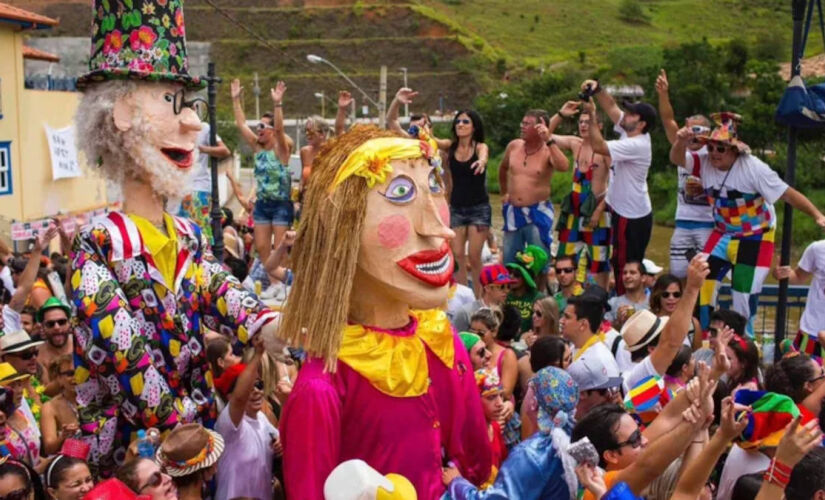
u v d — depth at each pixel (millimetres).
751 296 8586
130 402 5145
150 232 5285
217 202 10281
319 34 90062
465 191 10031
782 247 8406
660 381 5953
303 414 4621
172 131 5328
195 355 5418
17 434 5801
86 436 5191
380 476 3959
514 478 4422
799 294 10727
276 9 91688
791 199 8141
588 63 77812
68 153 24250
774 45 72500
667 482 5094
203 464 4973
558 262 9094
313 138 10312
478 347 6277
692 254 8523
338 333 4617
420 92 82000
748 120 37188
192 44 80438
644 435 5008
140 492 4660
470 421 5176
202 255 5559
